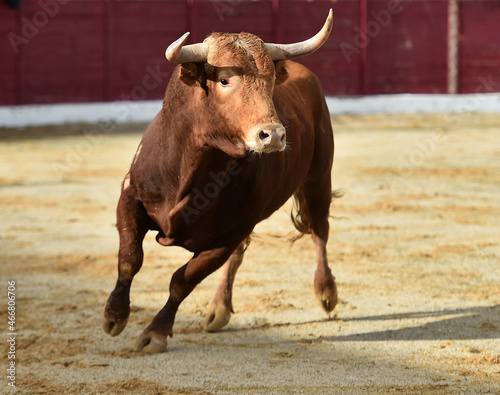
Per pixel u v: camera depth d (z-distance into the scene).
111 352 9.43
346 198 20.17
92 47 39.47
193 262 9.04
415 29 43.66
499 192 20.98
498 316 10.98
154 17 40.50
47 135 33.03
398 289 12.34
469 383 8.42
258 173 8.84
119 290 8.85
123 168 25.09
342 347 9.69
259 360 9.18
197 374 8.66
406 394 8.09
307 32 42.94
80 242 15.80
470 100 42.88
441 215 18.22
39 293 12.18
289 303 11.61
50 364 9.00
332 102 42.00
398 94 43.88
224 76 7.82
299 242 15.72
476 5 43.81
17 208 19.19
